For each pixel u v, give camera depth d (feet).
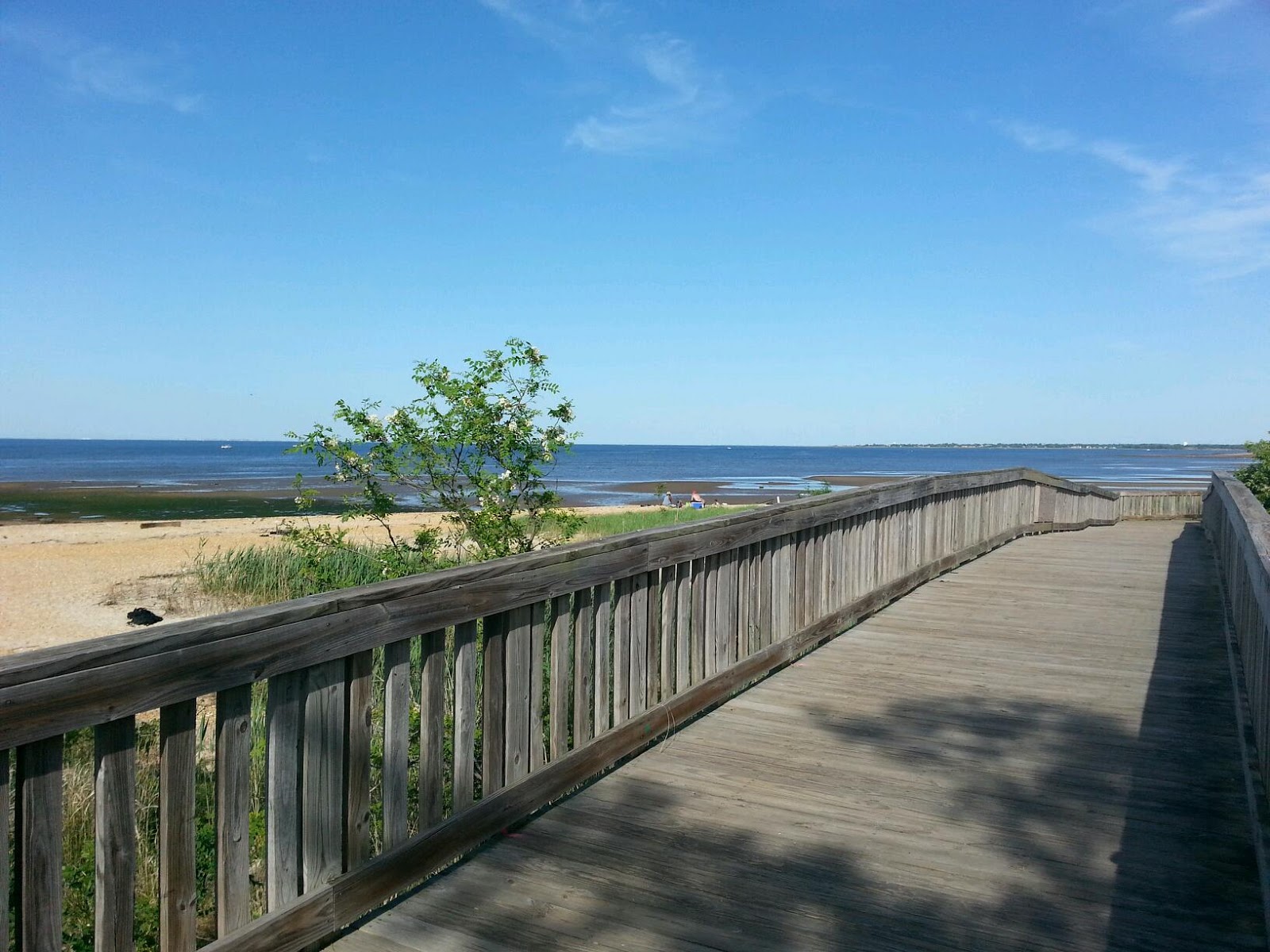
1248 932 8.66
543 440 22.33
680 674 14.93
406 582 9.12
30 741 5.98
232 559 51.52
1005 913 9.02
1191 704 15.96
